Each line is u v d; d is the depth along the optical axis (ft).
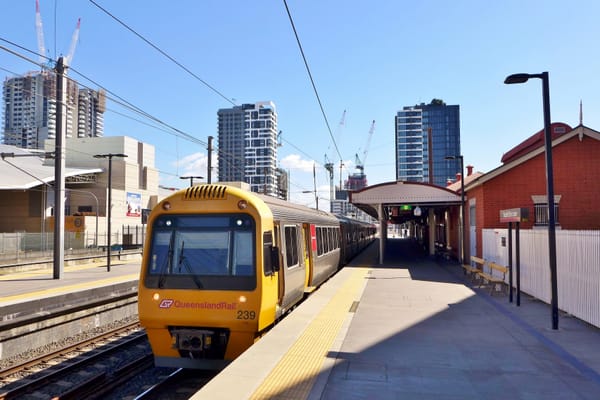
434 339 29.84
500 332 31.91
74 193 173.68
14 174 155.74
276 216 31.71
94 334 46.93
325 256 54.29
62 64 73.92
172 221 28.53
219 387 20.15
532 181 71.67
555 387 21.02
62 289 60.29
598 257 31.89
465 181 112.98
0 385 29.84
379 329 32.50
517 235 42.78
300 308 39.40
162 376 31.09
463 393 20.21
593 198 70.13
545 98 34.17
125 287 63.82
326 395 19.81
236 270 27.12
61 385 29.86
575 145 70.85
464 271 69.97
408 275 68.85
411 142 594.65
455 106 609.42
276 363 23.75
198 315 26.89
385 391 20.35
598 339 29.96
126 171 182.80
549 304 42.37
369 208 115.75
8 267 84.84
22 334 39.24
